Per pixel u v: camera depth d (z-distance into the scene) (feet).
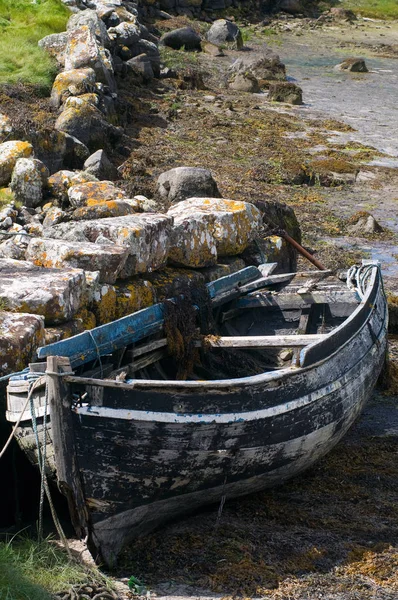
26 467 26.30
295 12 172.55
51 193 47.70
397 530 26.40
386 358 37.32
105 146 65.00
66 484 22.89
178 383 23.68
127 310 32.55
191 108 90.12
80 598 21.88
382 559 24.70
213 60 120.98
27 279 29.71
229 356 32.22
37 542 23.67
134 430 23.35
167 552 24.90
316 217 61.21
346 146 82.74
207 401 24.40
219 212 40.11
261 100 100.94
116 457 23.36
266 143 79.82
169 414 23.77
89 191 45.60
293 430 26.76
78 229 34.37
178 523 26.63
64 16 93.66
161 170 64.90
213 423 24.38
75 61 76.28
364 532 26.21
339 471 30.30
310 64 128.98
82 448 22.89
